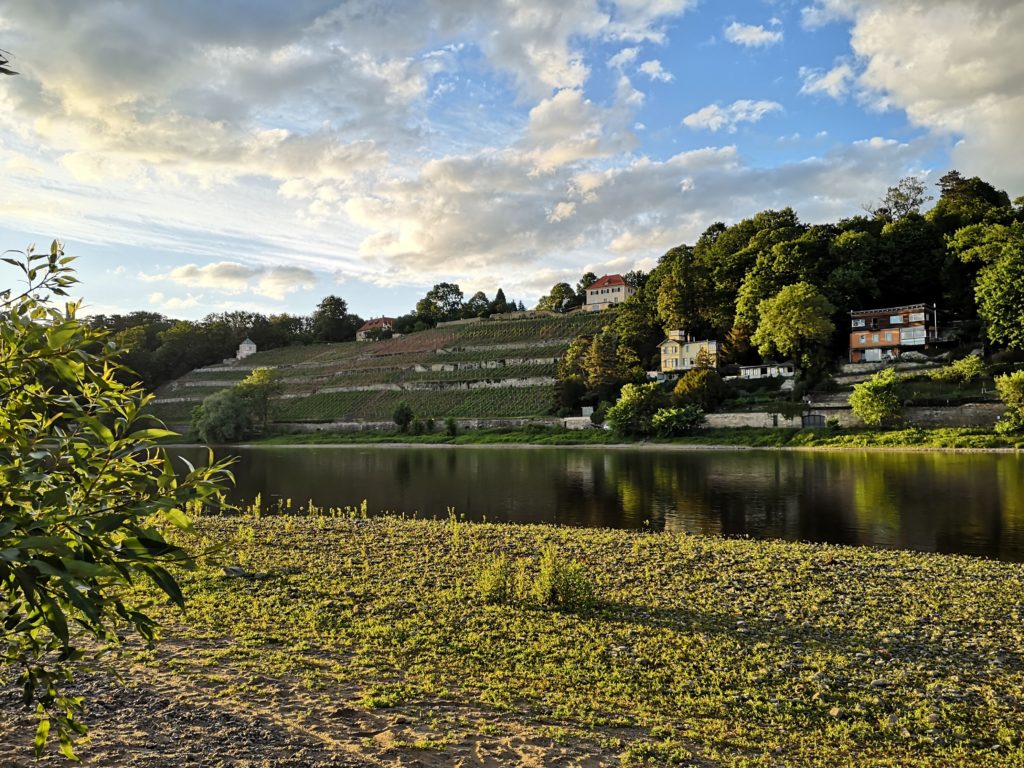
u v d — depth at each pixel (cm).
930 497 3434
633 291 16462
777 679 1102
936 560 1998
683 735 897
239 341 17588
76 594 271
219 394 11050
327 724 878
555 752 827
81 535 309
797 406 7769
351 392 13050
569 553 2064
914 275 9781
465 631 1305
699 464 5575
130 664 1081
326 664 1120
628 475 4891
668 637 1287
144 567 327
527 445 8575
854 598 1590
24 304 364
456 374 12850
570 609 1462
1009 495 3428
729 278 11044
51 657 1078
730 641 1267
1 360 331
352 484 4678
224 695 964
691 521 2953
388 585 1645
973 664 1182
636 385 8625
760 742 889
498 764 787
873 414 6875
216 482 365
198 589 1573
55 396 348
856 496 3534
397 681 1053
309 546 2114
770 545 2227
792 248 9894
